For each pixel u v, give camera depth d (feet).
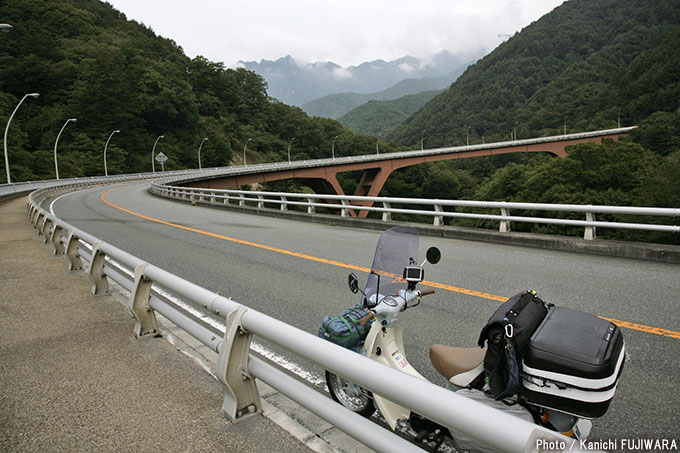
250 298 20.67
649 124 272.10
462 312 17.63
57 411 10.30
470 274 23.63
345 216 47.93
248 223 50.78
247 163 400.26
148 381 11.74
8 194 106.42
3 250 32.17
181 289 11.83
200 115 434.30
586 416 6.40
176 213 65.62
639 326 15.46
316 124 481.87
